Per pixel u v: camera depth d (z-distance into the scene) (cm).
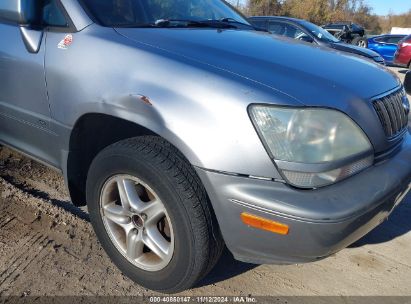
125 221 233
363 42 1547
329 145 190
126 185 225
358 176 202
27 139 291
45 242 270
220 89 194
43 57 251
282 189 184
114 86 216
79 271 246
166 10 298
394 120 235
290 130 185
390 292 244
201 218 198
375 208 196
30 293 227
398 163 222
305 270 259
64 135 249
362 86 222
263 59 223
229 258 265
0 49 280
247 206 187
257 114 187
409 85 288
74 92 234
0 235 274
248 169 187
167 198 203
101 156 228
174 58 212
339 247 194
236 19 348
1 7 266
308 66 226
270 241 189
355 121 202
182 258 208
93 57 229
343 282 250
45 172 366
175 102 198
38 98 259
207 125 191
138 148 210
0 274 240
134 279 236
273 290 240
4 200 313
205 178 192
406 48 1319
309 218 179
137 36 235
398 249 285
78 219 297
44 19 262
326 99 197
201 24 299
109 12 260
